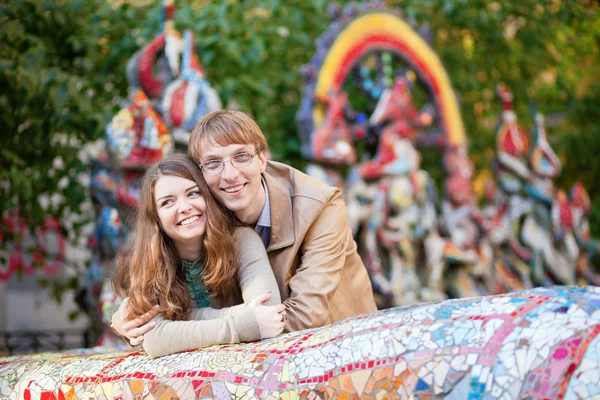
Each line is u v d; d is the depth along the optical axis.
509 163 6.84
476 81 7.74
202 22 5.96
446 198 6.44
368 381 1.69
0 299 7.96
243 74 6.35
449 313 1.70
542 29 7.91
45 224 5.84
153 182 2.30
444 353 1.61
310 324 2.38
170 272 2.29
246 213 2.46
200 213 2.30
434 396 1.59
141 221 2.33
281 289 2.52
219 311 2.25
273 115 6.66
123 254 2.50
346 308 2.60
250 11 6.62
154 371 2.05
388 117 6.09
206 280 2.32
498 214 6.80
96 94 5.61
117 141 4.18
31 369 2.39
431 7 7.32
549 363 1.50
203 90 4.49
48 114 4.86
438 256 6.14
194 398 1.92
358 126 6.08
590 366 1.47
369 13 6.15
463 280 6.37
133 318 2.26
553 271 6.98
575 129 8.88
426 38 6.45
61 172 5.14
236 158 2.35
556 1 7.91
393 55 6.30
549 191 6.96
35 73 4.59
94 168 4.39
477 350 1.58
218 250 2.29
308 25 6.85
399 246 5.98
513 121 6.94
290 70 6.82
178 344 2.14
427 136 6.40
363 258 5.90
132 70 4.39
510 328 1.58
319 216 2.53
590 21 8.12
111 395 2.10
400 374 1.65
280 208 2.50
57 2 5.01
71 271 7.53
